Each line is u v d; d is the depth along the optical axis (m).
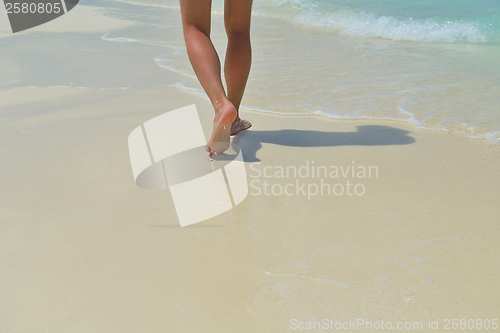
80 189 1.65
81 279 1.17
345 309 1.06
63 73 3.50
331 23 5.57
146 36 5.09
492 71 3.29
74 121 2.43
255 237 1.35
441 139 2.13
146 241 1.33
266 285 1.14
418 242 1.31
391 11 6.14
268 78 3.26
